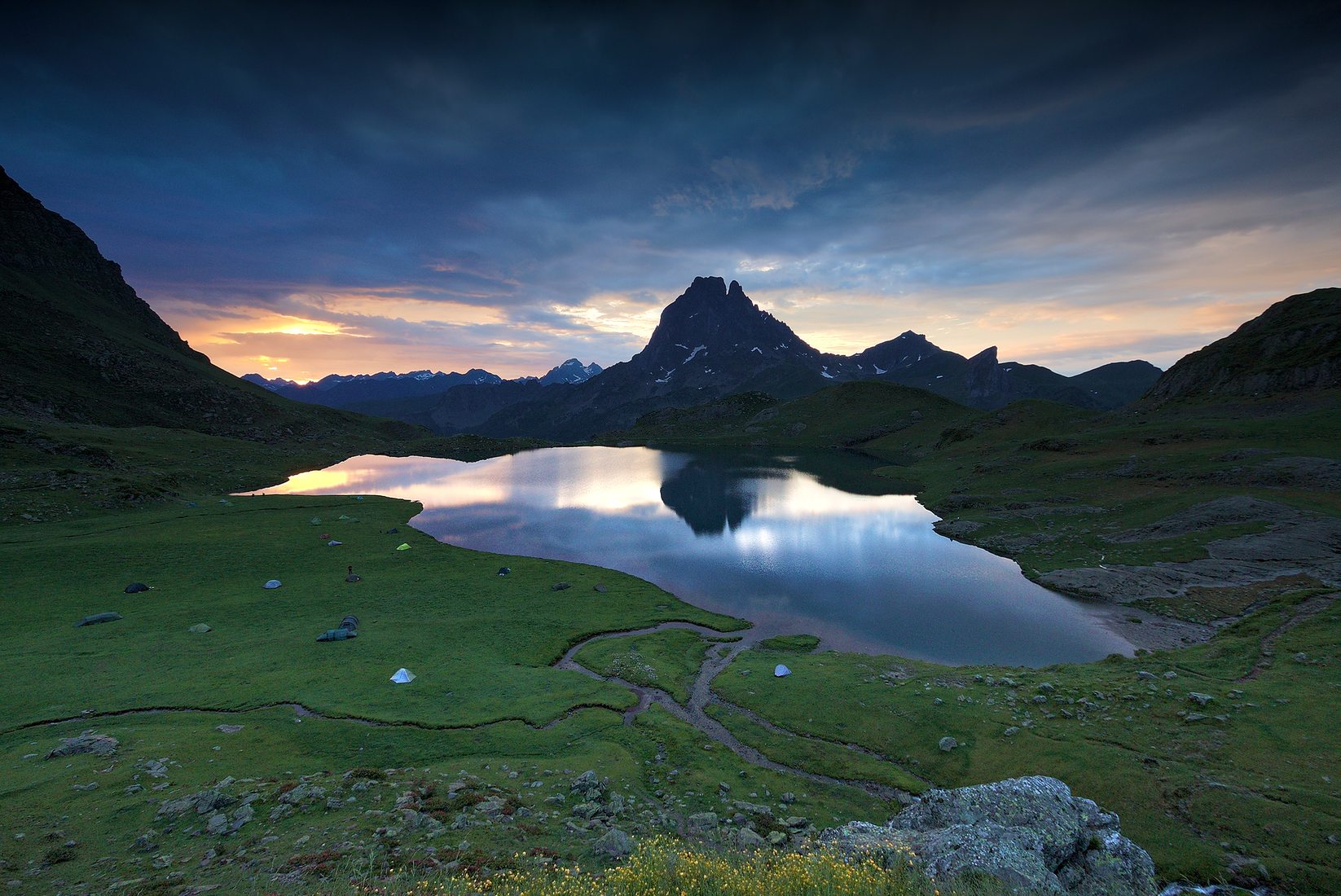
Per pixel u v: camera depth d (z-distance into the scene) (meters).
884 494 147.38
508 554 92.38
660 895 13.07
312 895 14.81
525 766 30.12
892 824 20.22
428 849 19.30
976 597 71.19
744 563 88.44
